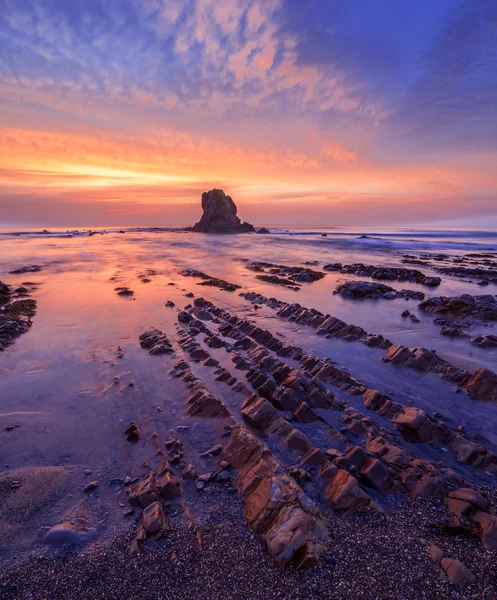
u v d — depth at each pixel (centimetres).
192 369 919
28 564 385
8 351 1048
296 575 368
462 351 1063
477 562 380
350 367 943
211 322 1375
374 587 353
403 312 1503
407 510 461
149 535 421
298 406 716
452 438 616
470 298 1545
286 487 464
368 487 506
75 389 809
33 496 487
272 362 933
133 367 930
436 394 793
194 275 2523
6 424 667
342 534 421
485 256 3872
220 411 694
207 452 587
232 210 10656
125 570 378
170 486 496
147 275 2542
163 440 621
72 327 1287
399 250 4625
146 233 10288
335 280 2391
